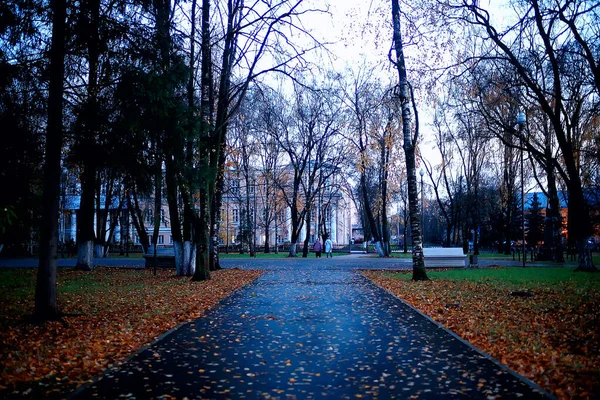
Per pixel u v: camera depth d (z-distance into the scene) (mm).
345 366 7293
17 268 29172
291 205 48938
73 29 11305
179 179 16844
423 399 5746
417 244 20656
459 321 10875
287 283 20281
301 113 45562
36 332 9602
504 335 9023
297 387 6273
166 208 74500
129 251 62906
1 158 11703
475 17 19188
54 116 10812
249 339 9219
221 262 37750
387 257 45312
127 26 11734
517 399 5664
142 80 11133
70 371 6969
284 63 20234
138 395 5938
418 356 7836
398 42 19719
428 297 15039
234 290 17672
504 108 30047
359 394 5969
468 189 45344
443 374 6773
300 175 48406
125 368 7176
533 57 20703
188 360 7660
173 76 11773
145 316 11750
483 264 32500
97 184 26547
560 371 6613
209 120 21281
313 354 8039
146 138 12133
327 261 39094
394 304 13906
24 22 11039
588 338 8531
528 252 54812
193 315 11953
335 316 11836
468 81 20312
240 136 42688
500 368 7039
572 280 18562
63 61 11055
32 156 12195
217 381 6527
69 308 12938
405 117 20531
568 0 17359
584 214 23516
